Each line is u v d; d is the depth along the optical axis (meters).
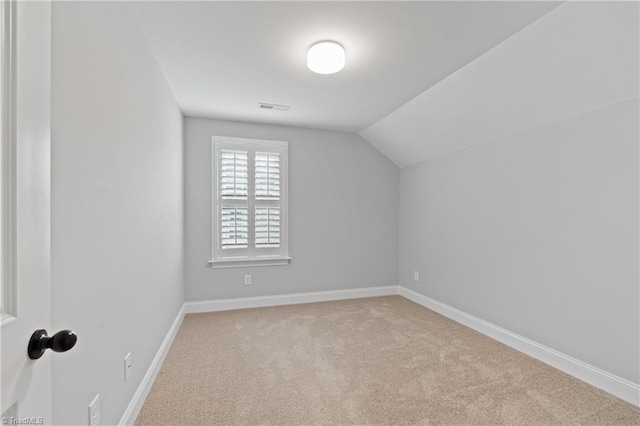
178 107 3.01
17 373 0.56
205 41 1.91
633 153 1.77
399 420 1.64
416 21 1.72
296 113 3.28
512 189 2.56
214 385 1.96
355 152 4.05
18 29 0.58
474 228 2.97
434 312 3.45
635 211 1.76
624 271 1.81
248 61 2.17
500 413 1.69
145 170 1.83
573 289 2.09
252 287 3.62
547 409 1.72
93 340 1.18
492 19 1.70
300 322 3.10
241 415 1.67
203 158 3.43
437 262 3.49
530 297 2.39
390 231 4.22
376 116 3.36
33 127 0.62
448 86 2.51
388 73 2.35
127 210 1.53
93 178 1.18
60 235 0.97
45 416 0.65
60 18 0.96
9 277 0.55
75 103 1.05
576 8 1.55
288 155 3.74
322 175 3.90
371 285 4.13
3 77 0.55
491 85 2.28
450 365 2.22
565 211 2.14
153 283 2.02
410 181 4.00
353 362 2.27
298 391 1.90
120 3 1.45
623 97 1.79
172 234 2.65
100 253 1.24
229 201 3.52
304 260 3.82
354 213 4.05
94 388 1.19
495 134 2.70
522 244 2.47
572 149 2.10
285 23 1.75
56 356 0.95
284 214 3.72
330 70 2.07
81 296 1.09
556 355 2.18
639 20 1.46
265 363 2.25
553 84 2.00
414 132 3.37
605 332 1.90
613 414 1.67
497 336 2.68
